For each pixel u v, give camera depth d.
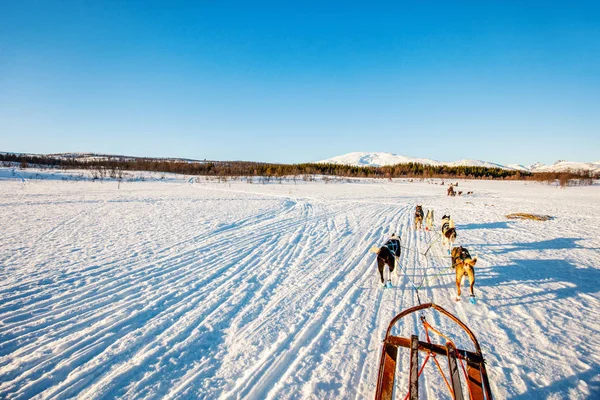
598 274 7.91
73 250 9.33
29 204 19.61
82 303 5.86
